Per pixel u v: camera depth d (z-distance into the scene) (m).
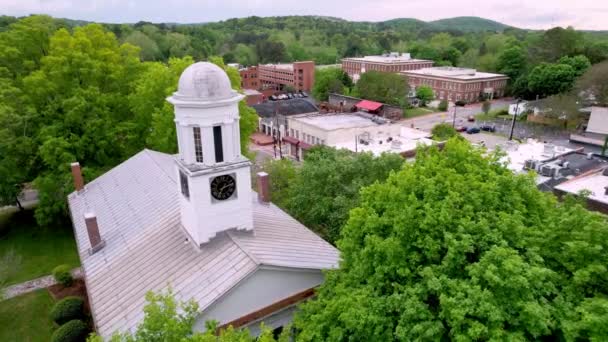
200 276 17.88
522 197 16.73
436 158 19.08
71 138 36.81
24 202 46.78
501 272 12.25
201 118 17.69
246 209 20.09
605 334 10.92
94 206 27.88
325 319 14.96
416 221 15.16
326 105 104.19
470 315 12.34
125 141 40.53
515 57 125.25
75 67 38.00
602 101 81.38
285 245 20.48
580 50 115.00
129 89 42.88
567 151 52.38
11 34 40.94
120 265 20.48
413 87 126.75
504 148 53.78
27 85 36.31
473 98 116.94
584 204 17.67
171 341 12.53
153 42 150.00
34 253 35.72
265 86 144.75
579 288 13.12
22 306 28.36
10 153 36.12
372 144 60.94
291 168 40.06
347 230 17.77
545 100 89.06
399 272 14.40
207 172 18.20
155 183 26.75
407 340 12.48
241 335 12.47
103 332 16.64
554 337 13.02
